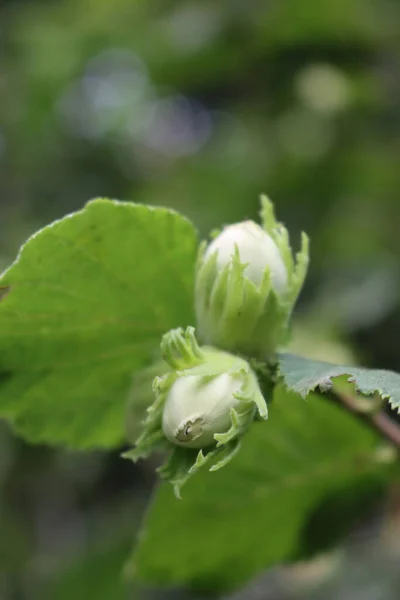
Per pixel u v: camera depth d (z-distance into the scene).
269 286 0.33
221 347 0.34
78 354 0.36
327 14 0.64
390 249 0.76
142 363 0.36
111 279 0.35
